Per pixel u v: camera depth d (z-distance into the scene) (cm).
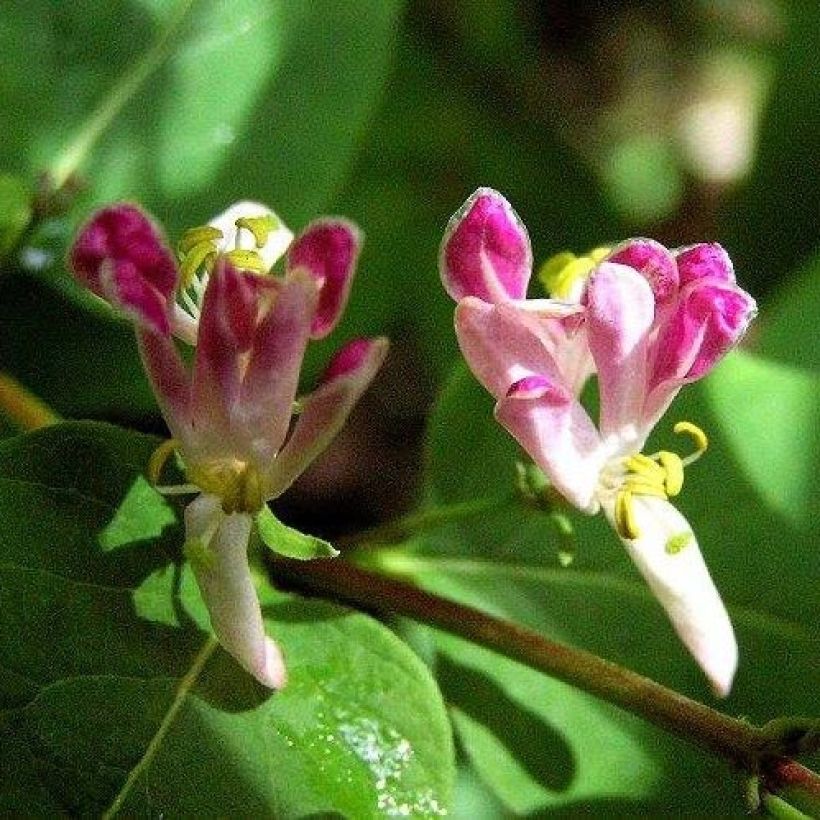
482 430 12
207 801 9
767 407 11
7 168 12
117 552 10
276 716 10
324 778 10
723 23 22
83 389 13
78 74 12
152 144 12
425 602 11
